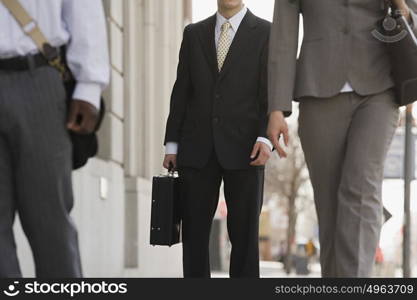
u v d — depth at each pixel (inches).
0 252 276.4
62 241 278.8
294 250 3932.1
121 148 824.9
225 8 460.1
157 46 1106.7
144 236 903.1
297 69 374.9
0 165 277.4
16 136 275.3
